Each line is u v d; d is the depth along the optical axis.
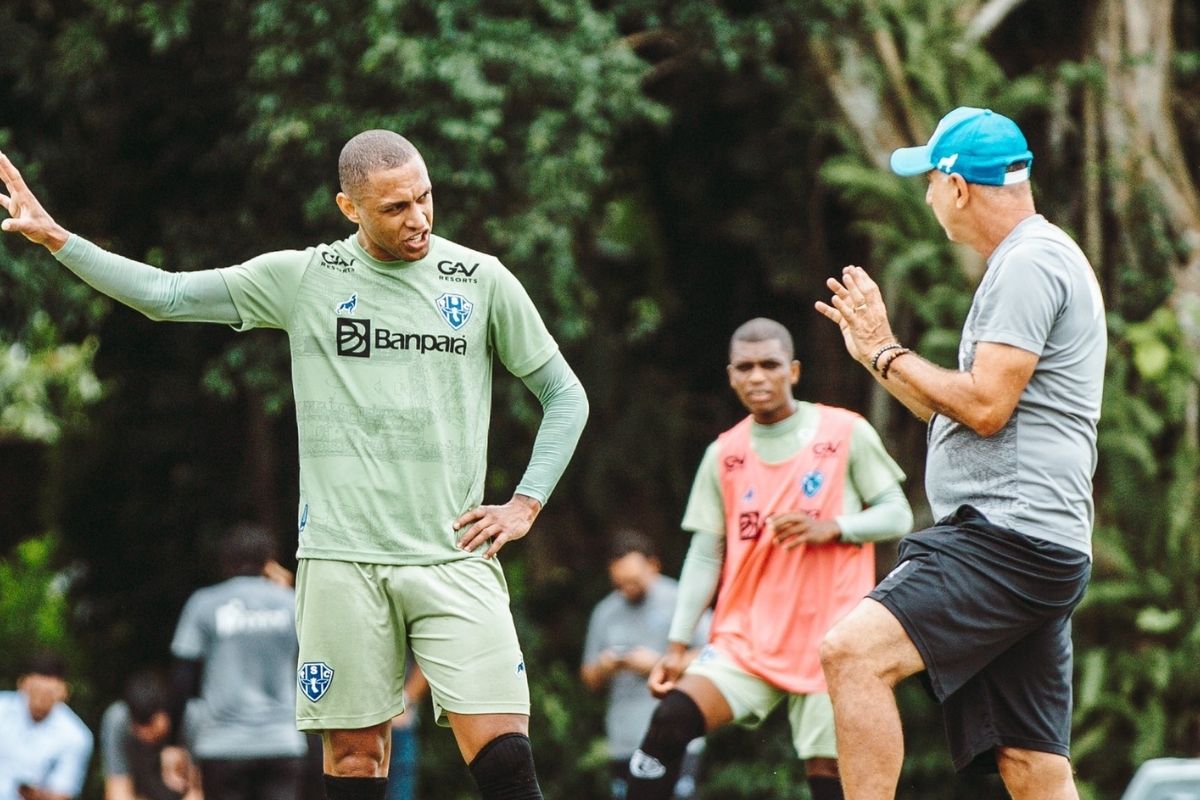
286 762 25.69
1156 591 35.06
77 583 45.94
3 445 49.53
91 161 39.25
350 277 12.92
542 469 13.27
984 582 12.22
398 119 33.44
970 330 12.51
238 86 36.84
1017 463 12.25
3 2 36.78
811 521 18.39
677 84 41.62
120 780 28.69
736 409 45.78
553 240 34.38
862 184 36.47
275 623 25.81
